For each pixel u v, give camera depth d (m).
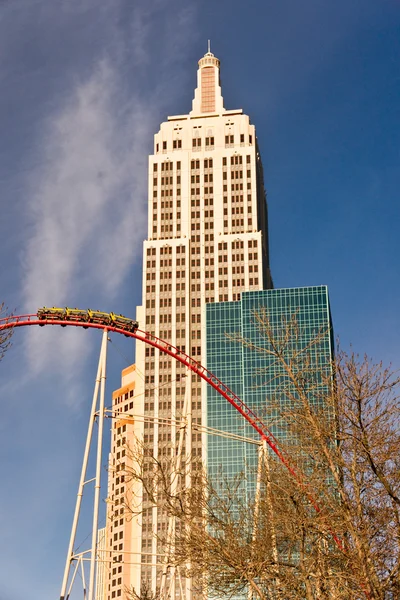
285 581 70.12
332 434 69.94
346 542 68.50
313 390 74.75
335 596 65.38
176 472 86.38
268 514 73.62
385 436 67.88
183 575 76.31
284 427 81.25
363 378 69.38
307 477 70.56
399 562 65.50
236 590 74.88
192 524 73.31
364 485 68.31
